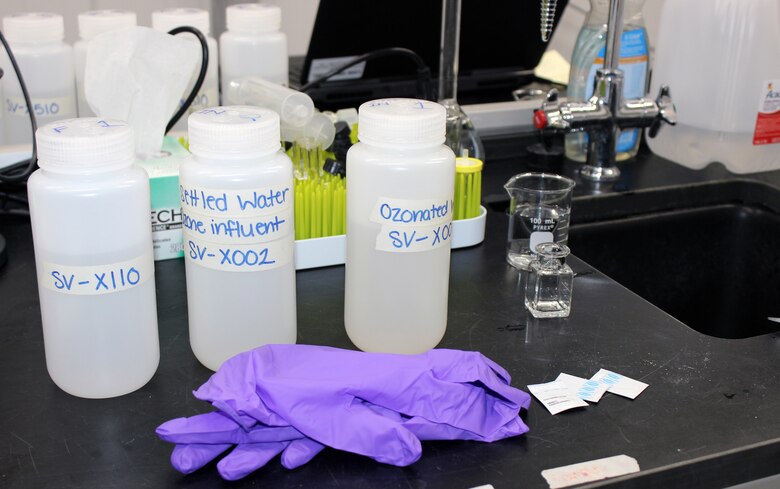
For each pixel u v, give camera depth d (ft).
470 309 3.37
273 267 2.78
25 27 4.49
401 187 2.74
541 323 3.27
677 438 2.53
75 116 4.78
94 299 2.58
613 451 2.46
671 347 3.09
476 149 4.77
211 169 2.63
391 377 2.48
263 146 2.64
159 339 3.09
